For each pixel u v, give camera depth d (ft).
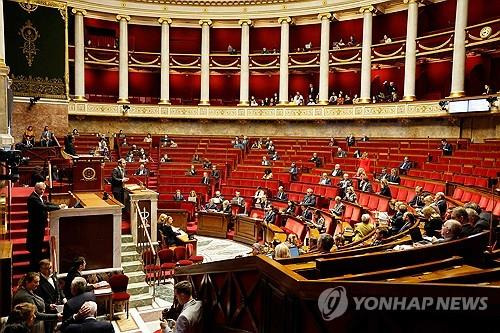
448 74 81.56
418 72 85.25
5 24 63.87
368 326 7.52
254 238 54.80
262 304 9.83
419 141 71.00
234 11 94.02
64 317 20.63
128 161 73.20
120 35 93.15
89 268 36.45
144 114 93.81
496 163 51.34
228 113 94.38
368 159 63.82
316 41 96.58
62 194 43.62
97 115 91.09
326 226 44.68
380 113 79.00
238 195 62.13
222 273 12.19
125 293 33.78
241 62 94.63
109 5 91.20
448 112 68.18
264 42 100.73
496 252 12.74
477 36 65.82
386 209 46.14
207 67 95.86
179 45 102.47
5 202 30.83
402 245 16.55
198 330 13.03
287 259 11.66
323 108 86.43
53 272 30.45
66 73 68.54
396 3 80.89
